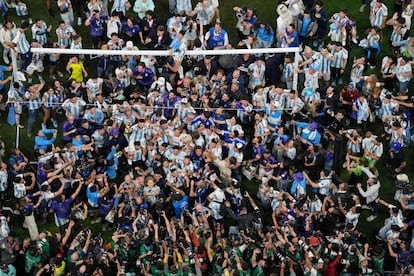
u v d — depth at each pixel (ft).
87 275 259.39
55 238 266.98
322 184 279.69
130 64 305.32
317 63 304.71
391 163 298.56
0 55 322.75
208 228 271.90
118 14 315.37
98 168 283.59
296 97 297.12
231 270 259.60
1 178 280.92
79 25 332.39
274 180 291.38
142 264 262.26
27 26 306.35
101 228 285.43
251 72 304.91
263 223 283.79
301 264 262.26
